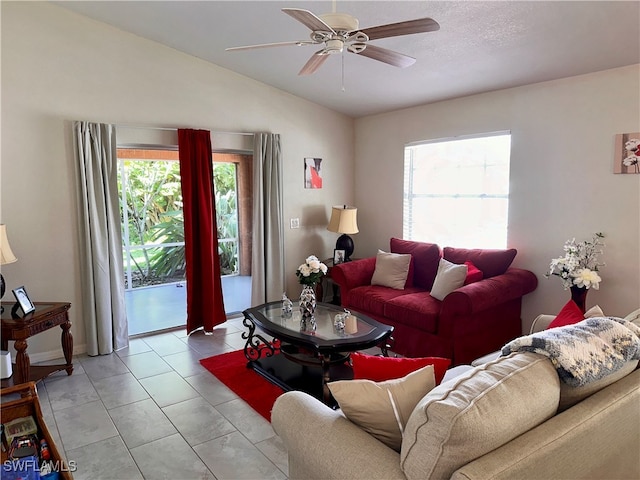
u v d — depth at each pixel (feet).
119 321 13.25
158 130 13.82
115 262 13.07
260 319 11.22
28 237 11.97
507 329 12.84
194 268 14.66
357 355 6.29
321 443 5.02
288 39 12.25
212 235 14.87
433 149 16.01
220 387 10.77
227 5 10.76
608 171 11.37
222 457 8.00
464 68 12.25
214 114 14.90
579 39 9.92
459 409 3.98
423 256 14.85
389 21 10.23
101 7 11.68
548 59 11.05
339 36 7.28
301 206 17.46
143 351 13.16
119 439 8.57
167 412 9.59
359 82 14.49
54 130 12.10
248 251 18.43
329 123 17.99
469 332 11.63
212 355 12.83
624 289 11.32
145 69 13.43
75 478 7.41
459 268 12.42
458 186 15.25
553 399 4.62
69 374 11.44
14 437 5.95
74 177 12.46
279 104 16.40
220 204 17.70
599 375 5.07
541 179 12.79
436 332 11.82
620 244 11.30
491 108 13.89
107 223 12.79
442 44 10.98
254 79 15.65
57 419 9.29
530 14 9.20
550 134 12.48
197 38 12.93
